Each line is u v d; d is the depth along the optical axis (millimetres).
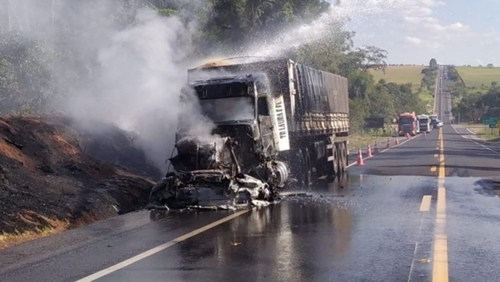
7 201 12406
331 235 10969
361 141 62969
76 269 8523
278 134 17812
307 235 10977
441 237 10688
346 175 24953
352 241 10391
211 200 14633
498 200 15773
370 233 11133
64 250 9773
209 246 10047
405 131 83125
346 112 29734
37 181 14383
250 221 12617
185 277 8055
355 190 18750
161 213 13922
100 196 14656
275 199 16125
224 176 14711
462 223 12180
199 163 15195
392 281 7824
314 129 22234
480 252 9523
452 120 177000
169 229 11703
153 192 14977
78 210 13227
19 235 11109
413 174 24328
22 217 11859
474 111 171875
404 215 13289
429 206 14703
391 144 56438
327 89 25125
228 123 16078
